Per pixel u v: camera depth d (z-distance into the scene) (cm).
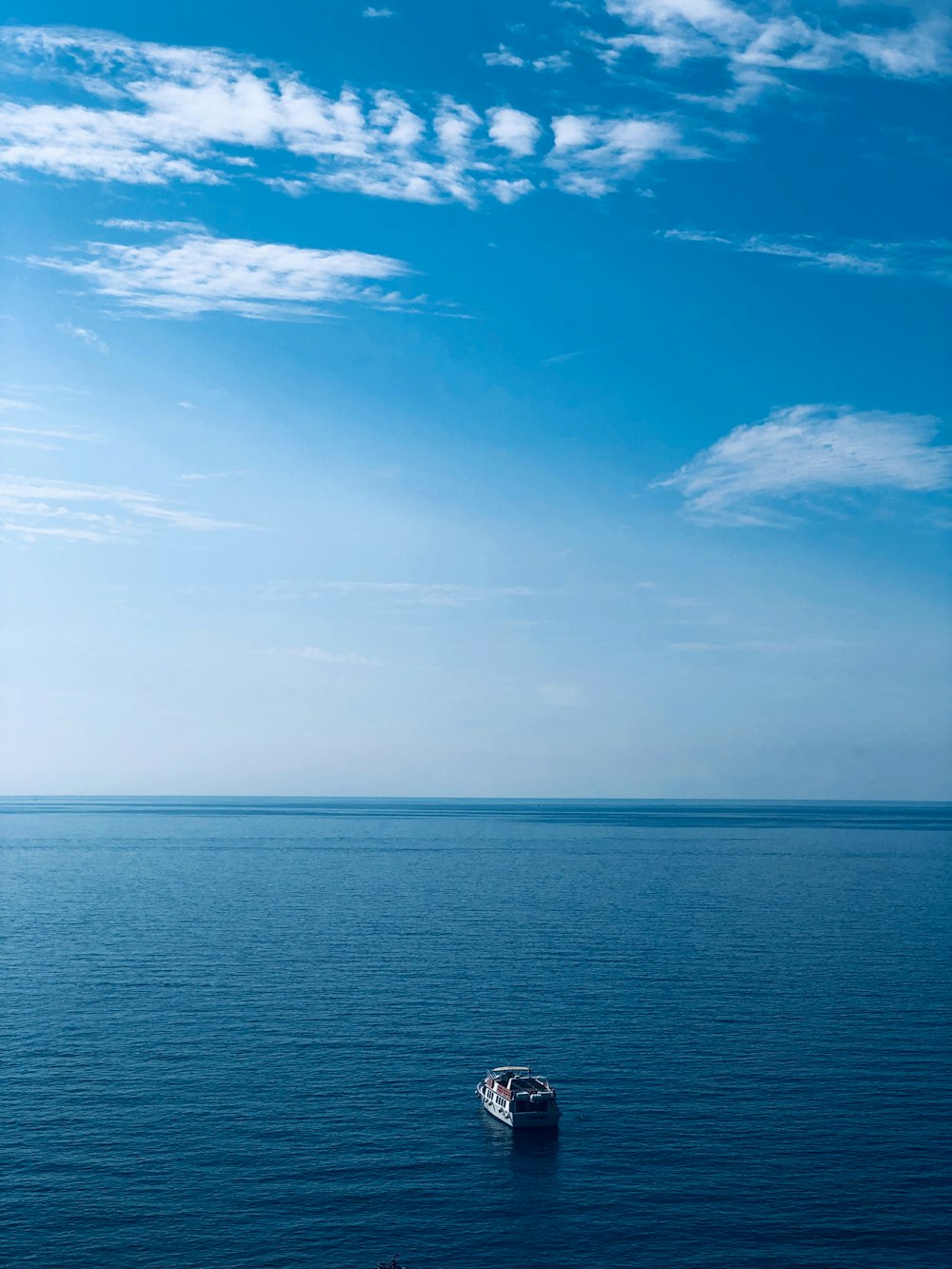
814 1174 7631
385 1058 10050
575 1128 8400
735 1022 11344
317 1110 8706
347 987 12862
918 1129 8400
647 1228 6900
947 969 14200
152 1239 6662
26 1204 7056
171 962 14362
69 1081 9319
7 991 12594
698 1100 8994
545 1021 11369
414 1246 6656
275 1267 6388
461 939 16475
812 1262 6506
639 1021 11394
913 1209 7150
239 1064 9800
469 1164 7756
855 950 15625
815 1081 9481
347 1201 7181
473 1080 9481
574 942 16188
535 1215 7044
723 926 17938
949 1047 10469
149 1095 8988
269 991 12638
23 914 18988
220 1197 7212
